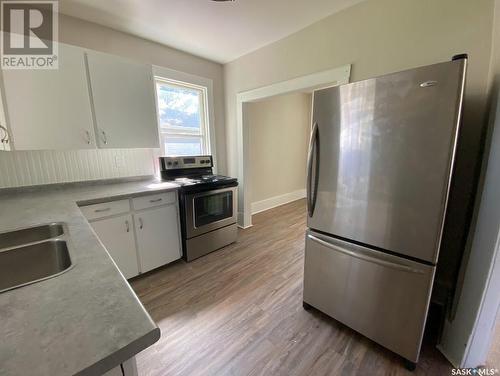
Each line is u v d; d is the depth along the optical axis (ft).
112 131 6.72
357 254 4.50
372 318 4.54
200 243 8.39
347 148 4.39
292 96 15.40
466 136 4.84
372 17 5.88
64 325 1.63
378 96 3.87
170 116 9.37
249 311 5.76
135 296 1.97
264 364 4.35
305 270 5.57
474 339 3.93
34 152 6.42
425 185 3.63
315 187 4.99
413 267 3.90
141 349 1.54
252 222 12.39
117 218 6.39
